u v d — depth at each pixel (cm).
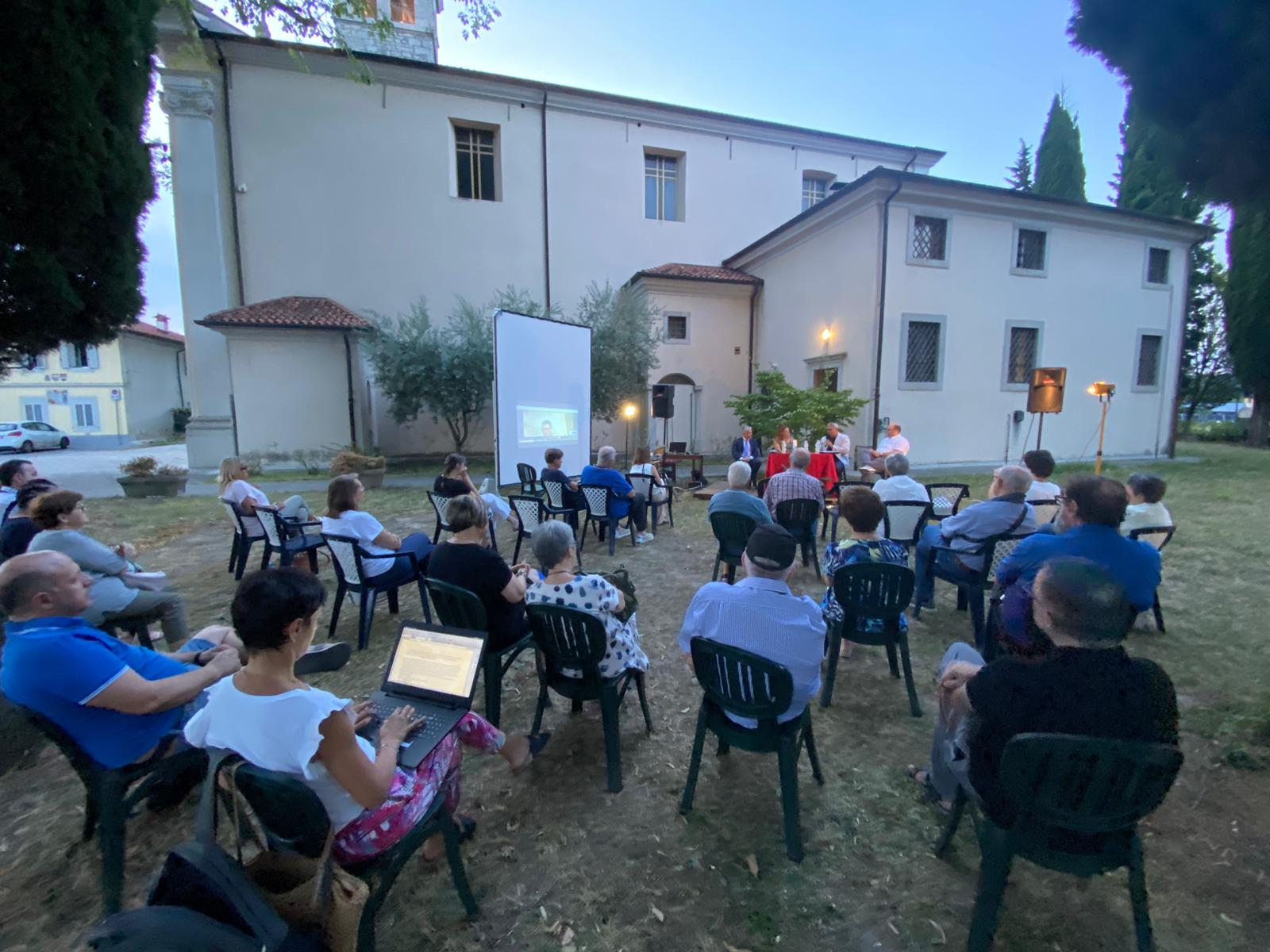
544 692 266
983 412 1252
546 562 246
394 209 1441
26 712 180
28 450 2195
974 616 363
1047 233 1268
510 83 1474
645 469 687
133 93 591
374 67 1383
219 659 211
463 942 173
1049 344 1290
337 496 383
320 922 131
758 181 1733
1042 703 146
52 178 534
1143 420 1413
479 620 264
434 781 176
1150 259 1385
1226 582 477
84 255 587
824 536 657
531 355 973
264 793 136
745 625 202
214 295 1316
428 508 869
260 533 518
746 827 218
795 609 204
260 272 1367
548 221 1555
